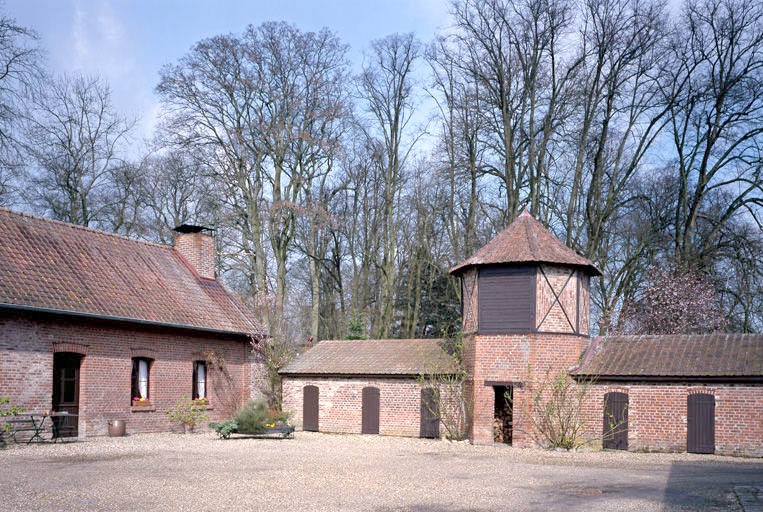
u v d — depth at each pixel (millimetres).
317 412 30000
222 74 35500
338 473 16703
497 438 27422
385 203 42375
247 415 26438
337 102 37250
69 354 23266
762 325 34188
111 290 25188
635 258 36312
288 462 18719
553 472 17688
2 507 11867
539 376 24953
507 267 25828
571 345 25453
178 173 41188
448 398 27297
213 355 28797
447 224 42125
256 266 37938
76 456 18891
